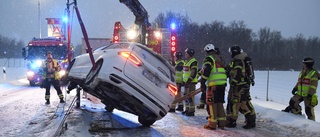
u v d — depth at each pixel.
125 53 6.09
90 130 6.68
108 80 5.80
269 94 17.30
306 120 7.39
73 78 7.94
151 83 6.19
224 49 62.66
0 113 8.55
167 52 14.49
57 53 18.19
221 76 7.07
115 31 14.50
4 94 13.36
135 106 6.55
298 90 8.22
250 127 7.27
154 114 6.42
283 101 14.16
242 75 7.22
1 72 32.69
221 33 65.25
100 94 7.14
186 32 60.03
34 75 17.83
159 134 6.56
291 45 77.81
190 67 8.74
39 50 18.16
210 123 7.12
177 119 8.30
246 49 71.00
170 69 7.04
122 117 8.40
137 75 6.02
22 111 8.87
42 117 7.98
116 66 5.88
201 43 60.41
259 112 8.70
